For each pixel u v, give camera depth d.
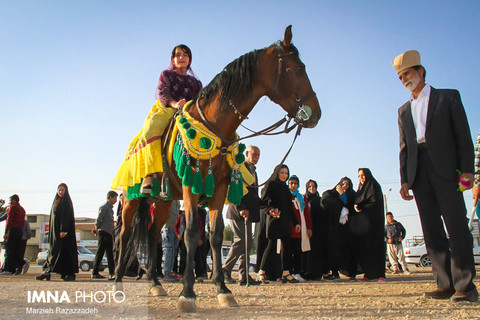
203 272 8.59
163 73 5.18
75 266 8.63
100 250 9.40
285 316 3.63
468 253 4.31
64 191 8.78
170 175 4.61
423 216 4.71
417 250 18.52
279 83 4.27
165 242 8.45
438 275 4.66
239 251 7.46
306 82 4.28
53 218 8.59
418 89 4.80
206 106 4.39
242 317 3.58
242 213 6.80
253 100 4.33
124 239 5.40
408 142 4.79
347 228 8.56
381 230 8.22
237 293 5.67
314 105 4.24
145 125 4.82
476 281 7.50
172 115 4.92
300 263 8.71
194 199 4.16
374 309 3.99
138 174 4.64
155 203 5.43
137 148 4.77
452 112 4.48
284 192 7.59
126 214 5.38
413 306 4.09
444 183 4.45
